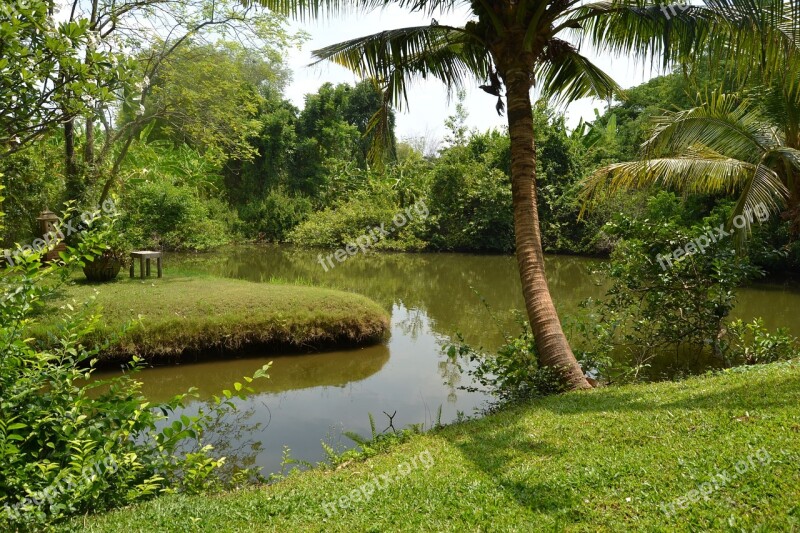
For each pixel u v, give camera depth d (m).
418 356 10.51
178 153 27.09
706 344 8.97
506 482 3.83
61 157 14.12
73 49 3.64
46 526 3.45
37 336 7.99
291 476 4.99
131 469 4.23
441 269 24.58
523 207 7.41
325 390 8.59
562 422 5.05
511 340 7.75
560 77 9.16
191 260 26.36
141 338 9.23
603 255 27.08
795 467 3.37
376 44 7.68
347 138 42.72
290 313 10.58
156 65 14.61
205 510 3.79
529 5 7.09
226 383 8.80
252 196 39.53
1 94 3.54
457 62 8.95
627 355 9.66
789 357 8.02
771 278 18.38
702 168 8.79
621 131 33.22
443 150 33.41
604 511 3.24
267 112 40.41
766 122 9.55
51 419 3.88
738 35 5.93
